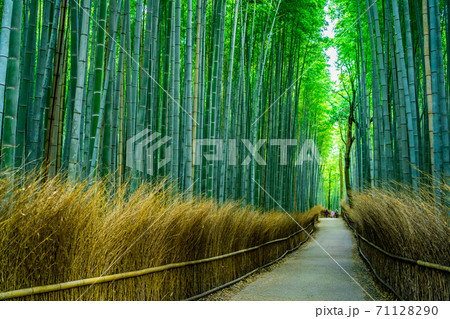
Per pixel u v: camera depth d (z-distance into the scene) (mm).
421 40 5137
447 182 3445
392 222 4000
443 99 3766
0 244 2020
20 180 2379
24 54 3221
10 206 2094
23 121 3156
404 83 4824
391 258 4379
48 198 2234
